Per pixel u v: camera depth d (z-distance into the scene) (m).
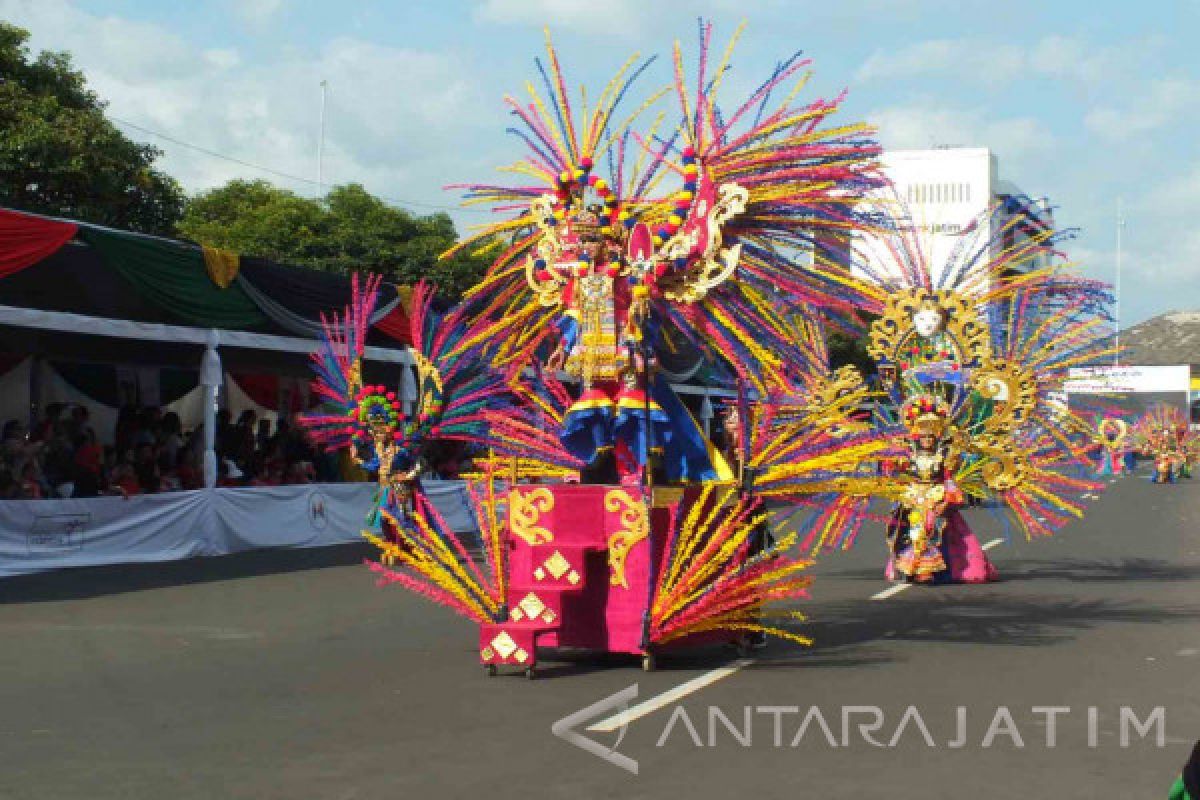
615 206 8.61
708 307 8.58
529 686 7.73
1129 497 32.72
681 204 8.46
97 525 15.32
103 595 12.65
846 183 8.57
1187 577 14.05
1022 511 13.89
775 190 8.48
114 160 24.95
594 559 8.35
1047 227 13.97
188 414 22.22
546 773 5.65
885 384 13.99
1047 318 13.65
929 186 60.78
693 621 8.27
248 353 20.39
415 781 5.53
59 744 6.23
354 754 6.01
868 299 9.08
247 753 6.04
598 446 8.56
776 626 10.33
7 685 7.82
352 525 19.75
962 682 7.81
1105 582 13.59
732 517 8.46
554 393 9.45
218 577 14.37
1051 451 13.79
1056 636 9.74
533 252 8.98
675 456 8.95
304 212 32.81
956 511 13.64
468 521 21.50
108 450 17.75
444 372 15.78
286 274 17.81
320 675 8.13
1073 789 5.36
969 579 13.45
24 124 23.88
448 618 10.99
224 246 32.12
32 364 18.95
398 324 19.98
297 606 11.84
